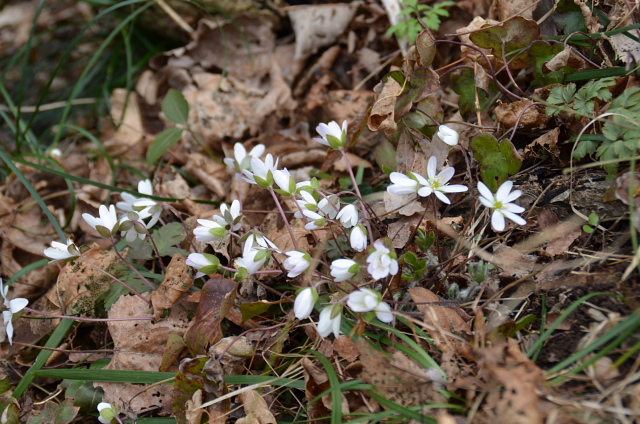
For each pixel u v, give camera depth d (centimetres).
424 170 41
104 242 47
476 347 31
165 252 41
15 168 43
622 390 30
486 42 40
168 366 36
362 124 42
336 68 53
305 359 34
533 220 37
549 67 40
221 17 56
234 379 34
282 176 35
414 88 40
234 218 36
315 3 56
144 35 64
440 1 50
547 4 42
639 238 34
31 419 36
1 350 40
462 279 36
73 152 59
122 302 39
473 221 38
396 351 33
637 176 33
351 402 33
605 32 38
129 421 35
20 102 51
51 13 71
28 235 47
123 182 52
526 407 29
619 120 35
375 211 41
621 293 33
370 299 30
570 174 38
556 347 32
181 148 53
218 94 54
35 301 44
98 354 39
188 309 39
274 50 55
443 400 31
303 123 52
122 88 62
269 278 39
